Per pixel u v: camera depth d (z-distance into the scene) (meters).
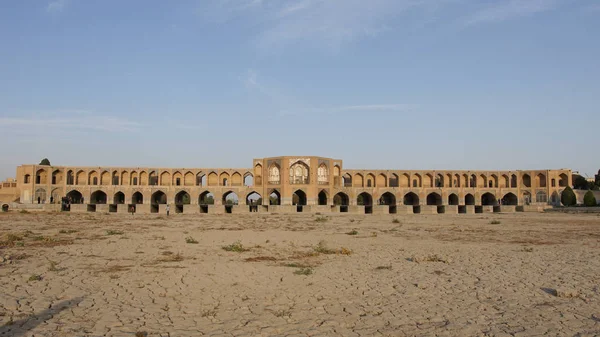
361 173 63.12
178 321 6.46
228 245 15.72
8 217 33.38
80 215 38.31
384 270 10.62
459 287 8.74
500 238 19.00
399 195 62.94
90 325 6.15
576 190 66.25
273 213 46.75
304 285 8.91
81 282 8.86
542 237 19.47
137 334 5.73
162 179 61.59
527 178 66.69
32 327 5.98
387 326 6.30
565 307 7.23
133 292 8.12
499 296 8.01
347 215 43.03
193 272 10.14
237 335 5.87
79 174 59.97
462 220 34.06
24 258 11.77
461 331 6.06
